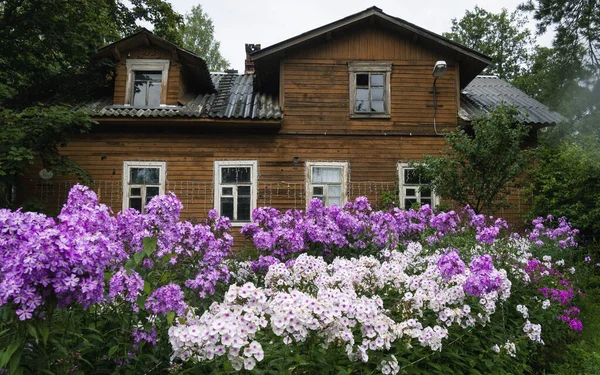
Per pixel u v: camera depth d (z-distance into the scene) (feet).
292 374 10.73
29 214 9.75
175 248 16.08
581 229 38.34
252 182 42.68
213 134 43.19
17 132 35.70
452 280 15.46
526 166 35.53
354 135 43.62
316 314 10.73
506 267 21.24
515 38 108.47
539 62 69.05
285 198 42.63
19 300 8.49
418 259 20.75
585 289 28.32
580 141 48.88
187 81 47.67
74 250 8.99
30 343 9.46
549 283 21.45
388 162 43.47
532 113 46.01
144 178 42.63
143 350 11.04
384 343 11.54
